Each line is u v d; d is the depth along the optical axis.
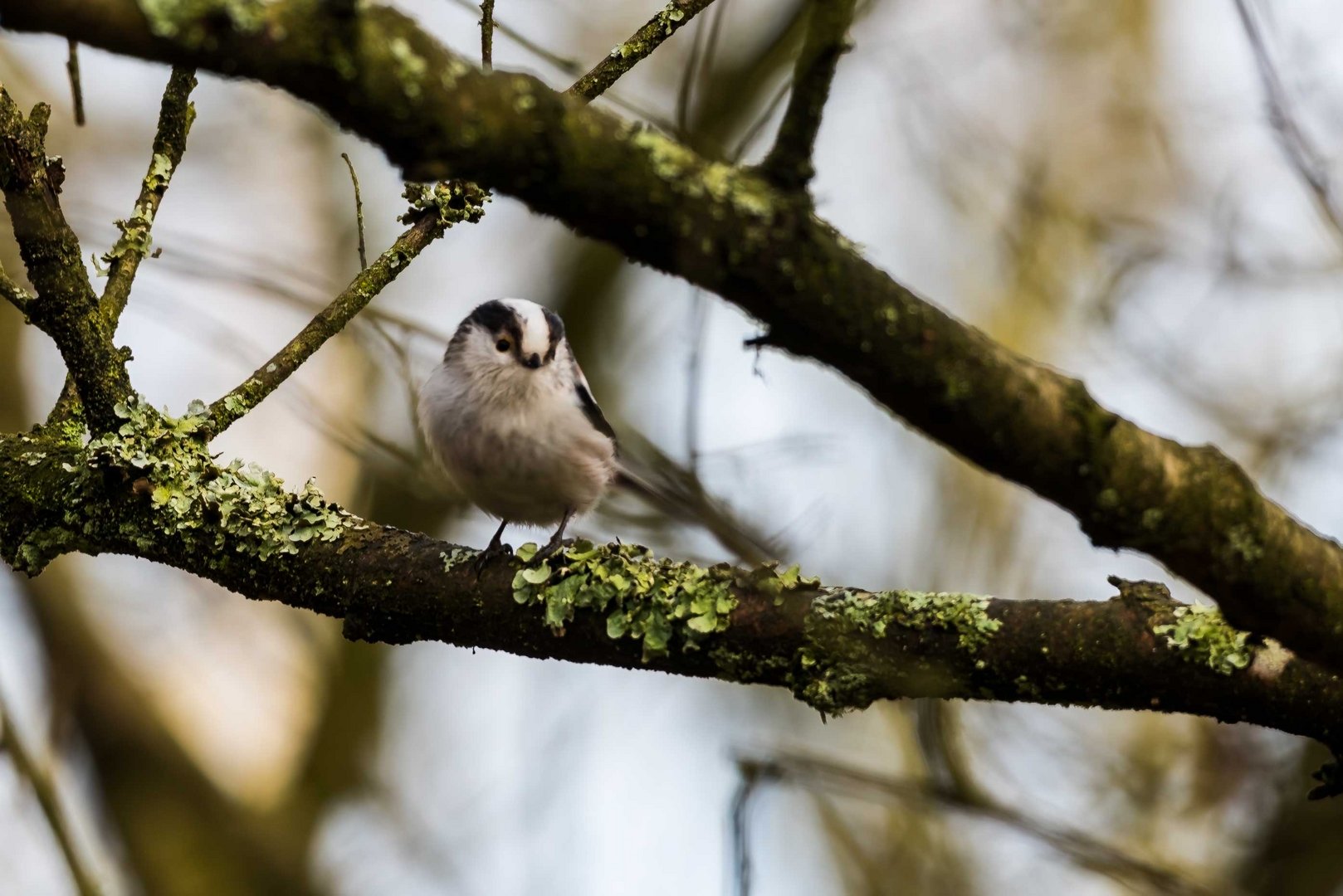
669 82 14.21
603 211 3.75
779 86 12.84
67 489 6.55
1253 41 10.49
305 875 13.48
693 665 5.94
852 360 4.01
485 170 3.65
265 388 6.93
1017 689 5.52
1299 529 4.46
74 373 6.49
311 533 6.43
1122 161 15.59
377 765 14.20
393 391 14.17
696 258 3.82
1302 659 4.77
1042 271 15.10
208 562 6.46
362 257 7.36
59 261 6.24
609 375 13.97
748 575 5.88
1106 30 15.73
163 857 13.02
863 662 5.64
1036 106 15.79
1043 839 9.51
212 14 3.29
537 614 6.10
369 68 3.41
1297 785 12.42
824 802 13.88
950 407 4.07
